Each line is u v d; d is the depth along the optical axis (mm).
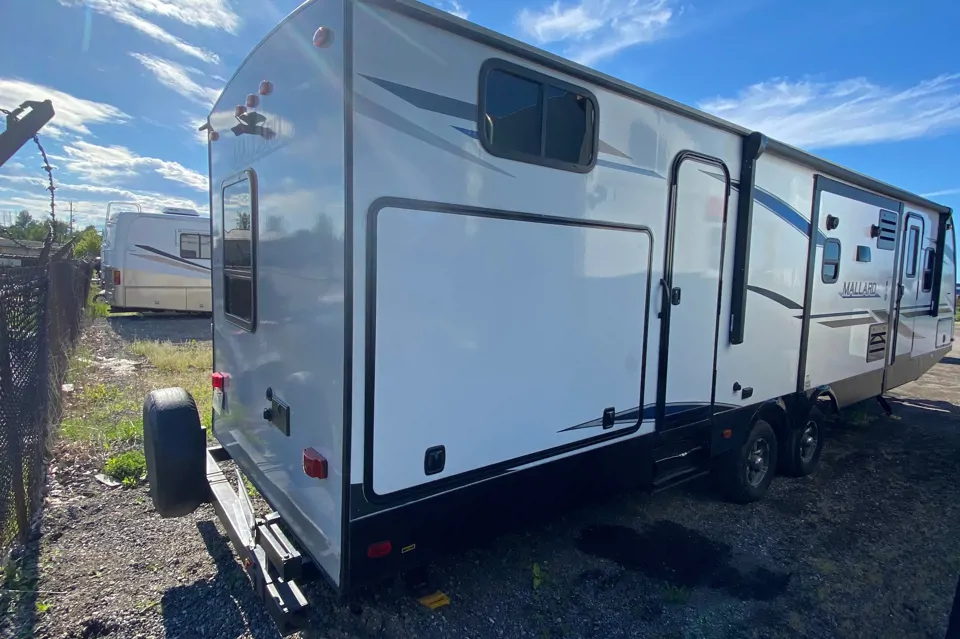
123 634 2602
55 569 3086
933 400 8180
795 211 4367
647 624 2824
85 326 11938
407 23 2180
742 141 3791
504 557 3373
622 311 3094
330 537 2244
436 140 2273
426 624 2727
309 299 2348
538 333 2691
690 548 3578
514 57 2500
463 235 2375
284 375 2637
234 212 3271
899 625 2898
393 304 2195
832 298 4984
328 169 2164
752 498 4254
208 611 2768
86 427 5211
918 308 6723
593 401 3002
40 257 4637
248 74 2957
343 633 2631
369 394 2160
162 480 3105
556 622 2799
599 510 4074
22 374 3623
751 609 2982
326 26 2148
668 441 3500
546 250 2684
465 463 2475
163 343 10086
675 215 3342
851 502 4395
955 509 4297
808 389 4789
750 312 4012
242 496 3070
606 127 2906
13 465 3252
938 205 6703
